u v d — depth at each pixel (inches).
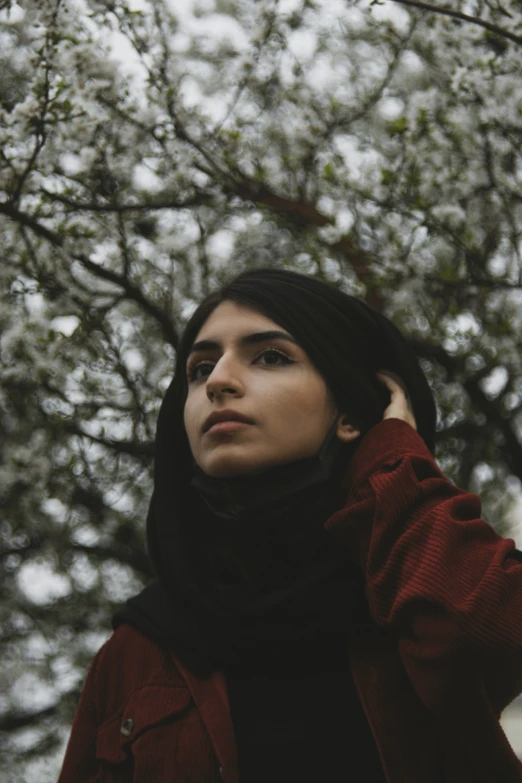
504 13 148.7
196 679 53.2
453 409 192.5
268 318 57.5
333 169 161.9
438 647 46.8
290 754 50.5
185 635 54.5
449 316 172.7
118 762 53.6
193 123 165.6
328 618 52.0
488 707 47.6
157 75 156.3
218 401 54.9
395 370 64.0
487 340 180.4
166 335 170.6
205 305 60.5
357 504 52.7
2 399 165.0
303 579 52.6
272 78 190.7
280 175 170.6
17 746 242.1
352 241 166.1
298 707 51.6
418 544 49.8
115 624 60.3
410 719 50.6
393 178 162.9
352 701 51.7
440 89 175.9
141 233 176.7
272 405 54.7
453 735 49.1
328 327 58.9
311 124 177.2
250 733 51.4
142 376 184.2
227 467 54.2
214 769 50.8
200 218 187.2
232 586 54.1
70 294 160.6
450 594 47.4
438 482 52.7
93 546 214.2
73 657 225.9
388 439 56.3
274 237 202.1
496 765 48.6
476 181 158.1
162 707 53.2
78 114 138.8
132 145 153.0
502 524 234.1
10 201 143.3
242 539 55.0
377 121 200.2
